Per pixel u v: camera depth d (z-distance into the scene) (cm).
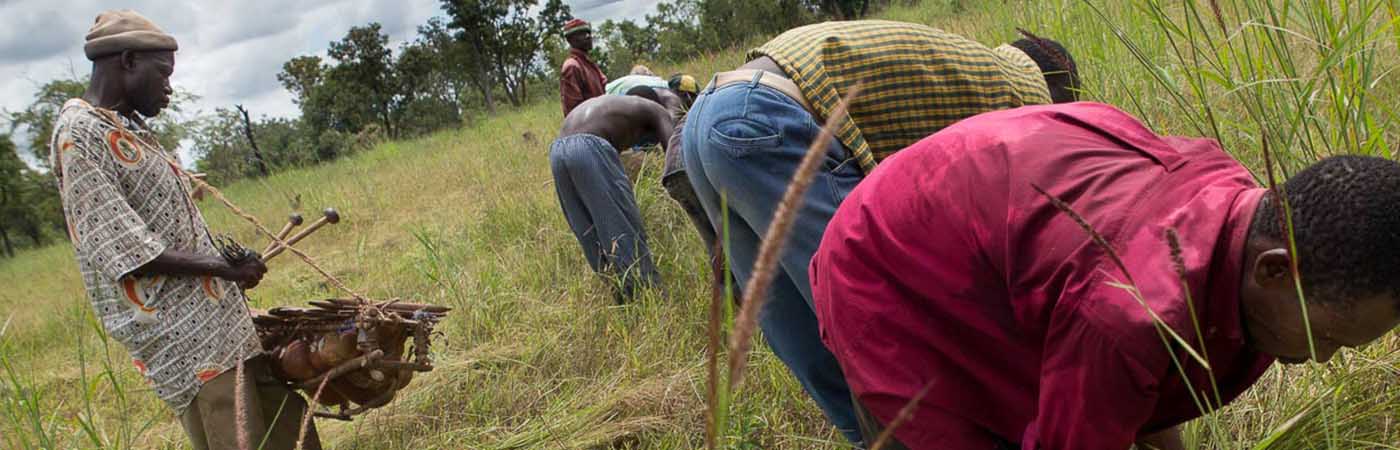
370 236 871
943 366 168
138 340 304
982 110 240
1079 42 366
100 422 366
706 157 244
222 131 1934
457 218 788
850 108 240
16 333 698
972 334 165
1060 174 151
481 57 5362
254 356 321
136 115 312
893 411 171
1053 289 147
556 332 441
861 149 237
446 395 408
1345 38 218
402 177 1155
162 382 311
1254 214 134
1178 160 150
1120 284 130
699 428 334
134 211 293
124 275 288
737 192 242
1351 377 210
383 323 327
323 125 5447
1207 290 138
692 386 349
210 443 315
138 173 296
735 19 1299
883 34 243
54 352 648
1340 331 130
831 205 234
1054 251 145
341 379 332
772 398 324
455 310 498
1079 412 147
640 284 449
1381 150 226
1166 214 141
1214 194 141
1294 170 237
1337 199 124
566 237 561
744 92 242
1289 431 204
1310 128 271
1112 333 137
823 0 1384
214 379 310
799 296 257
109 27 301
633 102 487
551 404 383
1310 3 251
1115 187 146
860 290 172
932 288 164
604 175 459
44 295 1084
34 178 3953
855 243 172
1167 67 298
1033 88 250
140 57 304
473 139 1473
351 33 5300
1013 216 151
